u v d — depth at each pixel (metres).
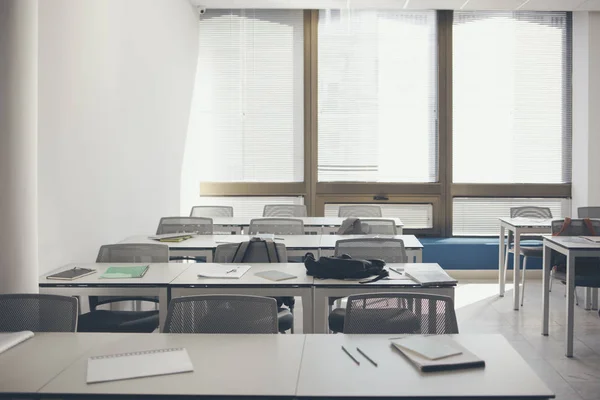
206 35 8.34
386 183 8.30
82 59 4.52
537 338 5.06
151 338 2.49
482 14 8.23
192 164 8.01
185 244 5.12
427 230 8.34
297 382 1.97
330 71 8.34
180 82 7.38
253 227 5.90
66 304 2.74
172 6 6.98
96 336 2.53
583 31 8.01
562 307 6.18
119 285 3.62
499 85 8.27
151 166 6.26
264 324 2.62
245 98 8.36
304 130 8.33
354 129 8.34
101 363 2.15
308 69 8.28
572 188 8.26
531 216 7.16
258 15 8.31
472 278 7.84
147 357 2.21
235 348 2.34
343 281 3.66
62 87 4.21
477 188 8.28
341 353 2.27
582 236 5.27
